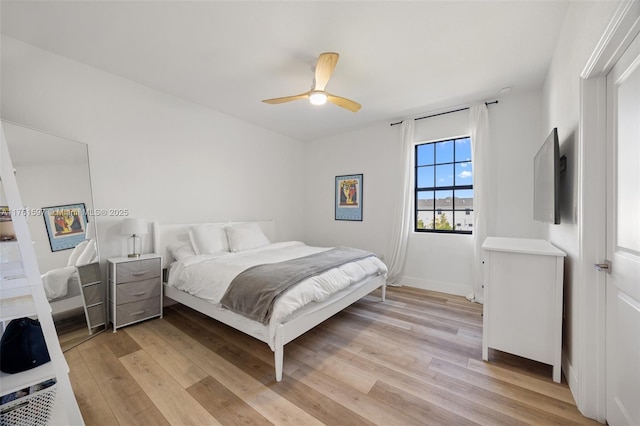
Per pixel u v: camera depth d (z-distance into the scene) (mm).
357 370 1882
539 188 2305
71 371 1854
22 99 2166
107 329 2516
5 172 1158
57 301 2164
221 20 1898
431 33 2020
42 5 1744
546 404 1540
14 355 1186
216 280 2279
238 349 2166
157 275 2775
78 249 2357
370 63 2439
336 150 4750
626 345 1229
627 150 1205
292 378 1791
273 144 4559
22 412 1156
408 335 2406
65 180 2289
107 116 2652
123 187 2779
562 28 1934
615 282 1300
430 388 1688
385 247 4184
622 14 1007
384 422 1415
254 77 2727
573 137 1676
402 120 3959
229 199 3859
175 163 3221
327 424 1402
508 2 1715
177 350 2143
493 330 1945
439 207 3781
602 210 1394
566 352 1783
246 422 1416
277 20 1893
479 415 1462
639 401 1123
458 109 3504
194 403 1555
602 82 1382
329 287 2205
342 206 4680
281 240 4746
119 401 1565
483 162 3240
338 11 1798
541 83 2826
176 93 3119
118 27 1979
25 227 1196
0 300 1229
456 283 3576
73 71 2430
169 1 1720
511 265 1866
